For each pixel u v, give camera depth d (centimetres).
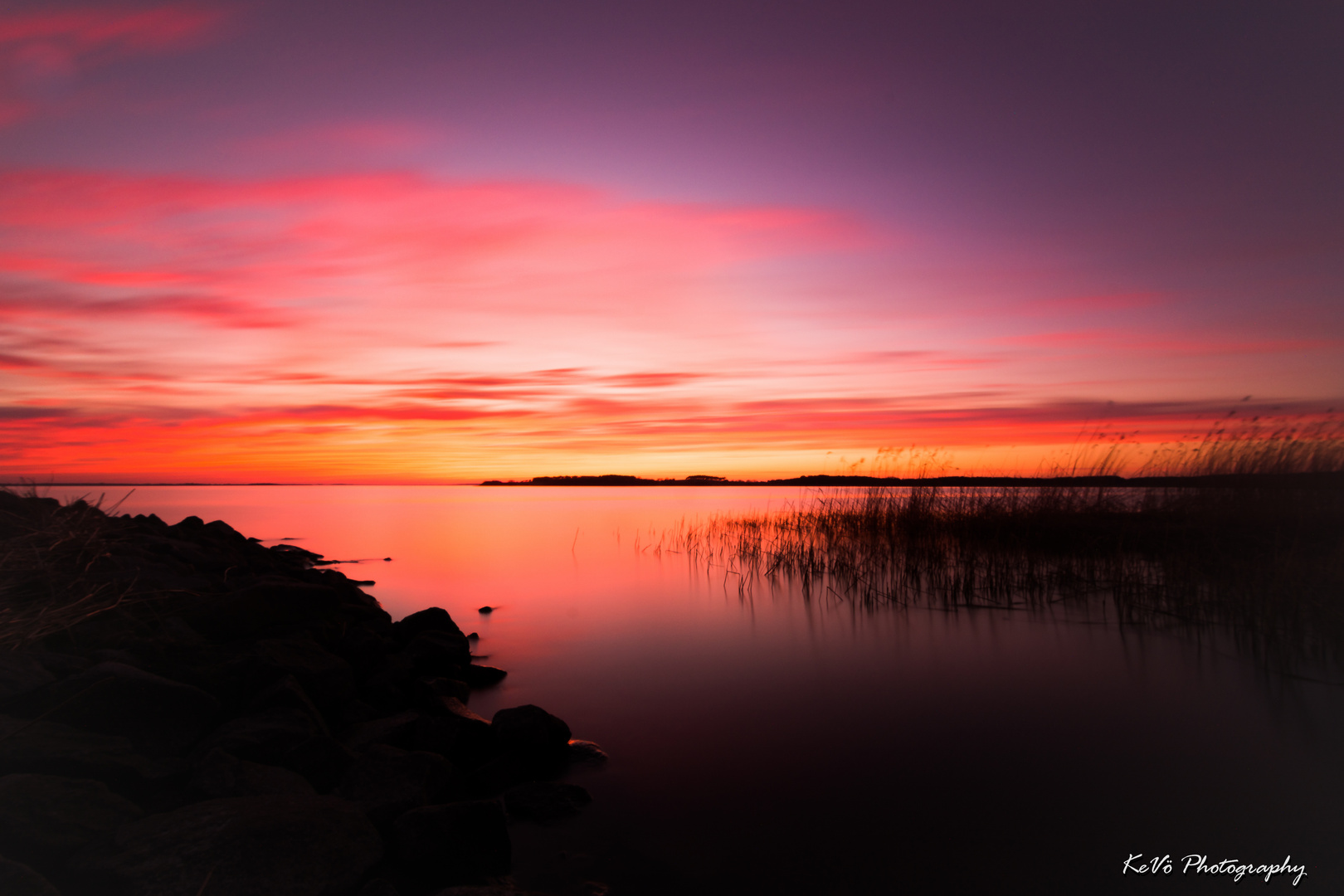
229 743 378
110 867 268
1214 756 465
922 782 439
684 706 583
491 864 339
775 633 823
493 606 1030
